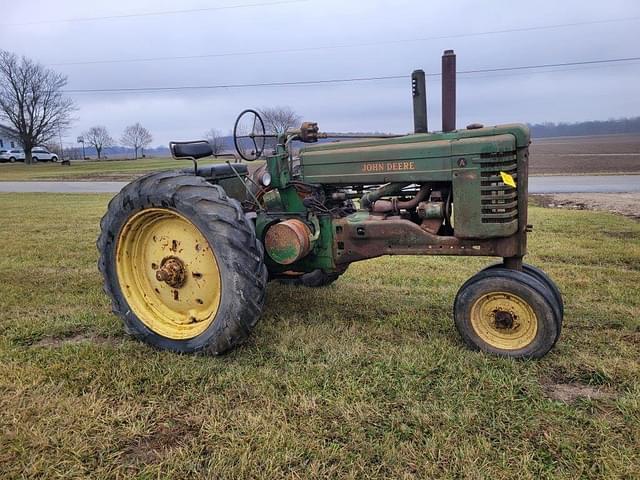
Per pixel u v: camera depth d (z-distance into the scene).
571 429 2.29
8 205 12.66
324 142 3.54
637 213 9.16
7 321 3.78
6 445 2.24
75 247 6.73
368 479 2.00
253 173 4.04
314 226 3.42
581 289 4.33
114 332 3.54
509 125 2.97
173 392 2.69
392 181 3.25
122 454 2.20
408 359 2.97
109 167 36.62
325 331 3.46
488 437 2.25
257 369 2.91
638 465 2.04
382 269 5.16
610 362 2.88
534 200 11.62
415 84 3.28
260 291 3.04
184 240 3.27
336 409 2.46
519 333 2.97
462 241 3.11
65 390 2.70
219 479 2.02
